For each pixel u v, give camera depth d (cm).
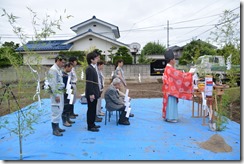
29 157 313
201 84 501
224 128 434
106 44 1727
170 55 503
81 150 336
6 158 311
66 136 401
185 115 567
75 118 539
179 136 400
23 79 343
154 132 424
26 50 312
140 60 1877
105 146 351
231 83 467
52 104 403
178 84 487
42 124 484
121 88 565
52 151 333
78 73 758
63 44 1695
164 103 506
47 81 384
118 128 451
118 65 572
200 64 630
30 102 707
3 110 598
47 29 317
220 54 506
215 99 436
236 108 578
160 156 312
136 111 617
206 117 542
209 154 319
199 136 399
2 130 430
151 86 1309
